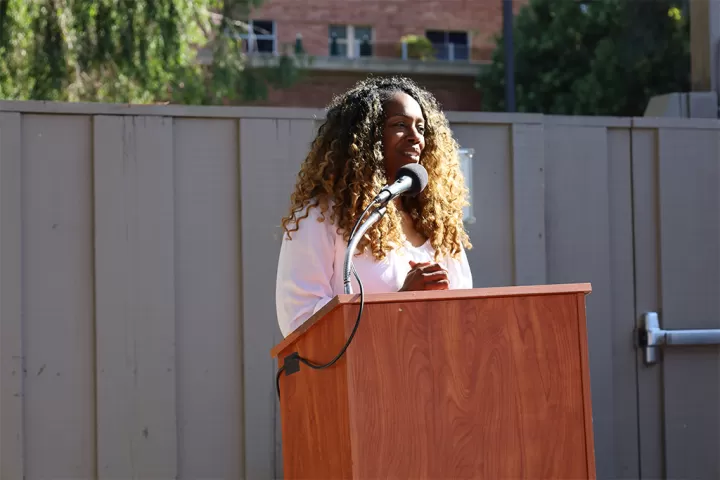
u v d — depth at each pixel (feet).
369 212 12.71
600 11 77.77
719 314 23.38
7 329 19.04
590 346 22.52
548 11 83.15
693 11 26.35
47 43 36.70
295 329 11.99
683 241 23.34
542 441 10.85
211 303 20.25
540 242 22.30
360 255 12.77
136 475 19.56
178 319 20.06
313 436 11.44
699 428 22.98
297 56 76.54
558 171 22.74
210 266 20.30
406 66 111.24
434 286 11.49
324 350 11.05
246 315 20.30
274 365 20.40
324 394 11.03
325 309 10.73
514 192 22.18
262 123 20.71
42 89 36.94
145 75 39.11
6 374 18.98
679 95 25.17
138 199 19.92
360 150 13.39
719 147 23.71
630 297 22.98
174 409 19.81
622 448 22.57
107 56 37.93
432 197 13.99
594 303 22.67
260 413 20.27
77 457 19.33
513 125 22.31
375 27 113.29
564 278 22.57
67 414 19.34
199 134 20.42
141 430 19.65
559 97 77.46
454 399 10.64
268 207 20.62
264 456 20.25
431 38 115.75
